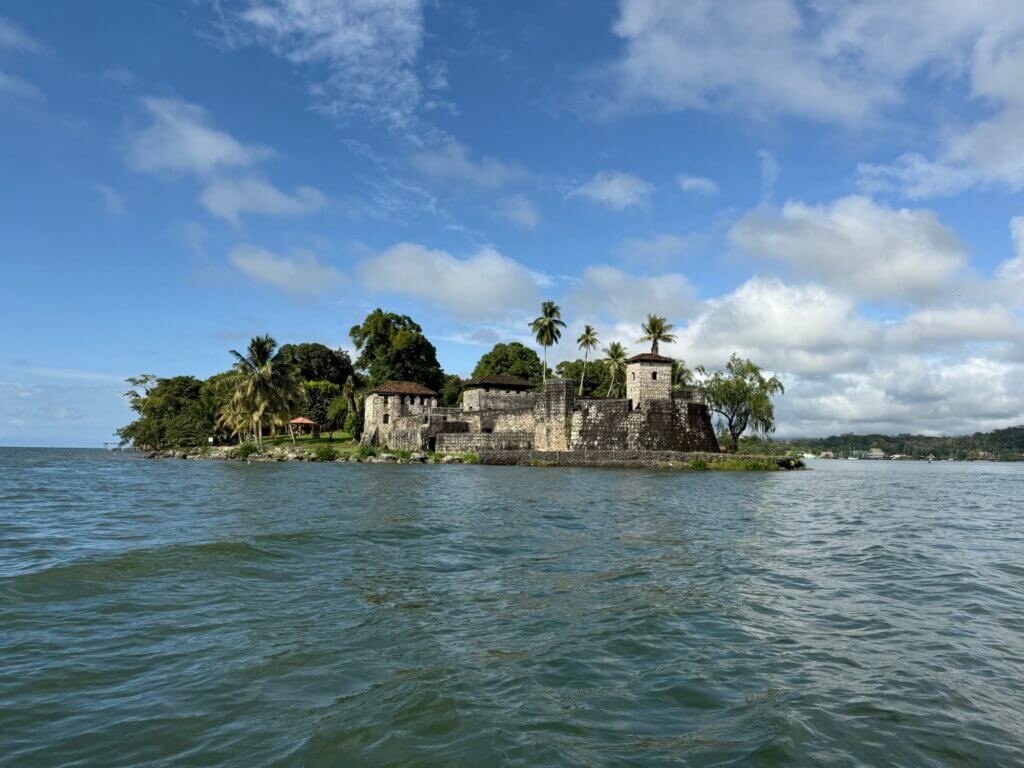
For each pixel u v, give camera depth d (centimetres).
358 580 1482
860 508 3431
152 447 12019
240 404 9556
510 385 9794
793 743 709
